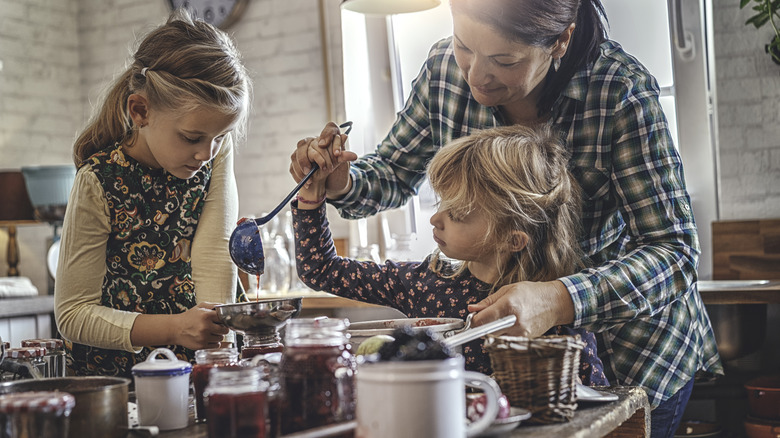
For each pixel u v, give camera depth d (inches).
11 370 54.1
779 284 106.7
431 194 154.2
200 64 61.1
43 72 198.1
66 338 62.9
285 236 149.3
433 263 64.8
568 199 59.5
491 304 50.4
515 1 53.5
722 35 133.0
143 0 193.5
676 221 60.2
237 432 36.9
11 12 192.4
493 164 58.2
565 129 64.2
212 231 69.5
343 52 165.8
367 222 163.0
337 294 66.7
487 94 59.0
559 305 52.4
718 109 133.8
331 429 34.6
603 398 46.4
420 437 31.9
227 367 45.4
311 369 38.5
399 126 74.1
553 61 62.2
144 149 65.6
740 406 108.4
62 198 161.3
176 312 68.1
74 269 62.5
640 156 61.1
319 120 170.7
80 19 204.4
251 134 178.5
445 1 154.5
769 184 131.3
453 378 32.8
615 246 67.3
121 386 41.0
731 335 98.8
